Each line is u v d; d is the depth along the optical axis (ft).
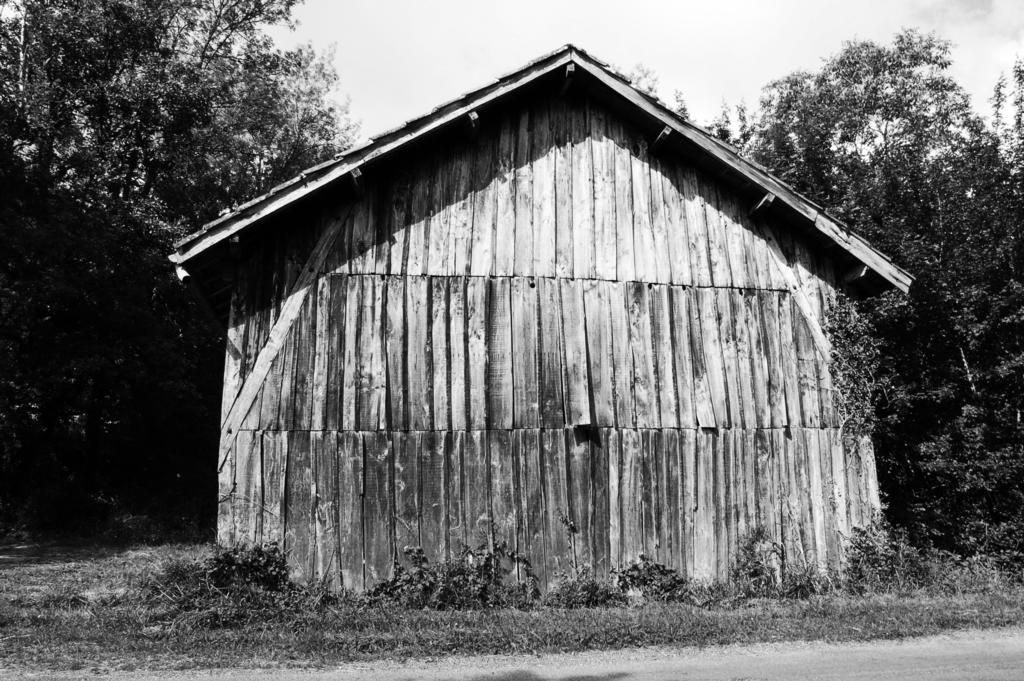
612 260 37.93
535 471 34.94
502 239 36.94
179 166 78.64
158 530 63.26
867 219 60.90
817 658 26.11
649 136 39.91
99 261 65.57
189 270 33.99
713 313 38.58
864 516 38.32
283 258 34.96
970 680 23.27
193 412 78.59
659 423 36.68
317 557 32.55
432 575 32.96
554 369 36.04
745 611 32.78
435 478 34.04
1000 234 55.77
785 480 37.60
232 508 32.37
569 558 34.58
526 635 27.76
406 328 35.14
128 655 25.11
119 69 75.97
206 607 29.55
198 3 81.76
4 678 22.65
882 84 84.48
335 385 34.09
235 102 86.48
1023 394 51.31
